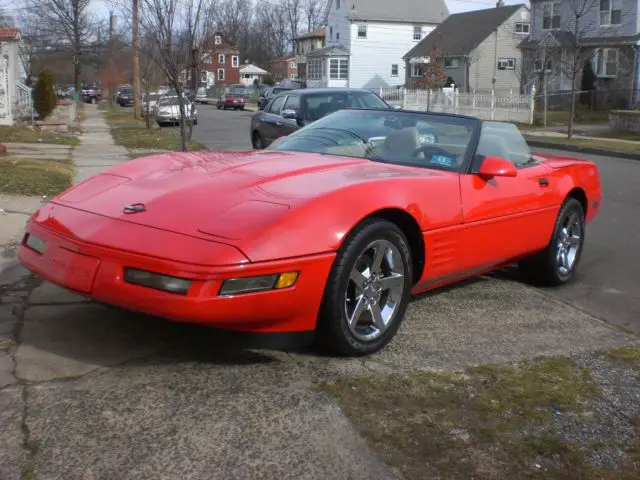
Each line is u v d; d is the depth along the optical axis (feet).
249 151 15.71
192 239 10.43
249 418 9.74
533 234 16.38
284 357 11.98
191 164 13.66
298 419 9.78
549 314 15.53
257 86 213.87
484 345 13.21
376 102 40.16
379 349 12.43
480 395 10.89
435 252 13.33
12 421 9.38
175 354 11.89
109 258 10.57
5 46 67.21
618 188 38.42
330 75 189.88
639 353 13.23
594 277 19.54
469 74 153.89
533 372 11.95
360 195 11.71
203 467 8.49
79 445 8.86
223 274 10.02
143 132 74.84
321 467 8.63
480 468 8.83
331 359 12.00
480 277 18.54
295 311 10.81
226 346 12.27
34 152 46.75
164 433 9.23
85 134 69.92
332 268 11.18
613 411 10.64
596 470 8.96
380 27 190.39
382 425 9.74
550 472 8.84
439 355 12.55
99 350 11.94
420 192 12.94
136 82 101.81
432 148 15.14
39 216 12.45
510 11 156.35
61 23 164.25
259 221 10.68
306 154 14.82
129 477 8.21
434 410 10.30
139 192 12.20
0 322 13.14
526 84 129.49
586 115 111.24
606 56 115.55
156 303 10.14
